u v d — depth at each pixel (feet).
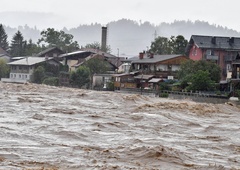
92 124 146.41
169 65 416.26
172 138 128.77
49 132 126.21
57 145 107.45
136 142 115.85
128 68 499.92
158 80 391.86
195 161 98.07
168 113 194.80
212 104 256.93
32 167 85.76
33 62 488.02
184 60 399.44
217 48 413.59
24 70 492.54
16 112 169.37
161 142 118.21
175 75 399.85
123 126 147.02
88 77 428.15
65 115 168.35
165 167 91.04
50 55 570.46
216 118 204.03
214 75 345.31
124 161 93.66
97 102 240.32
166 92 338.75
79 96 274.36
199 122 180.45
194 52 426.51
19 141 110.42
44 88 330.75
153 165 91.86
